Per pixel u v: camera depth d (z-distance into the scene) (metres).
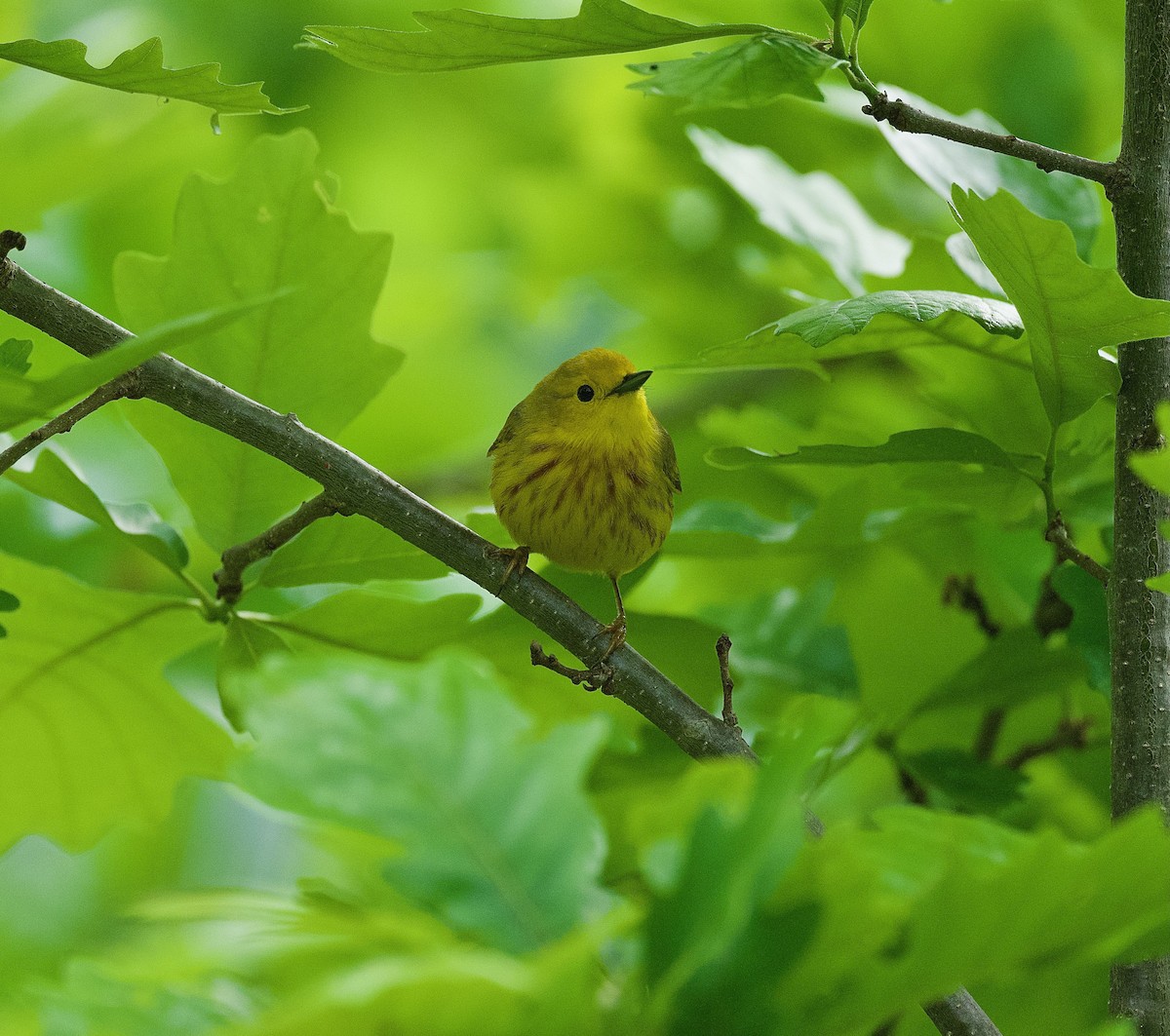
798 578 10.52
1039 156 6.14
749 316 11.70
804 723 2.71
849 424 9.88
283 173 7.68
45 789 7.79
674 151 12.05
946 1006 5.00
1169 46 6.20
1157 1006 5.36
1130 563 6.04
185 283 7.77
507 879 2.63
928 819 3.59
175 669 11.63
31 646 7.28
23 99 12.58
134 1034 3.34
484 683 2.77
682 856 2.63
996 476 7.79
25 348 5.77
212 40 16.28
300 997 2.34
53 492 7.08
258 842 12.66
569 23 5.91
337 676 2.71
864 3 6.07
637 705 6.61
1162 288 6.21
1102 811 8.91
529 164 14.88
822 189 9.78
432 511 6.73
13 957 12.08
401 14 16.48
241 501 7.79
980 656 8.13
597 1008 2.54
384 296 16.33
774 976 2.68
